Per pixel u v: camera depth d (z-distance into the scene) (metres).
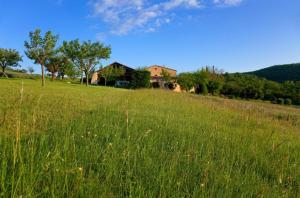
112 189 3.71
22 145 4.18
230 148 6.59
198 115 12.08
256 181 4.80
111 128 6.50
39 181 3.21
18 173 3.11
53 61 67.69
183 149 6.01
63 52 63.97
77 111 9.58
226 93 74.56
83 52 61.88
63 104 10.98
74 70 70.56
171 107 14.34
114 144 5.04
